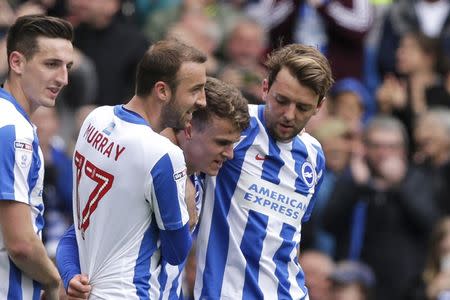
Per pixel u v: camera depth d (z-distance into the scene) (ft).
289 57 62.23
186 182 61.26
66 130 100.27
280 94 62.34
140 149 58.75
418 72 123.34
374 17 129.80
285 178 64.80
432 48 123.75
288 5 122.42
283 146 64.75
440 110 112.27
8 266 61.41
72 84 102.37
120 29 109.50
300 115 62.59
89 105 104.22
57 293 62.54
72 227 62.75
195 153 61.72
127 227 59.41
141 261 59.77
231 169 64.23
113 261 59.67
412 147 115.03
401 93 121.39
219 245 64.34
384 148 103.81
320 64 62.18
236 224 64.23
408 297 102.22
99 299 59.57
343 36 122.62
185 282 77.10
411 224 103.35
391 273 102.63
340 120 110.22
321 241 103.40
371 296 98.37
